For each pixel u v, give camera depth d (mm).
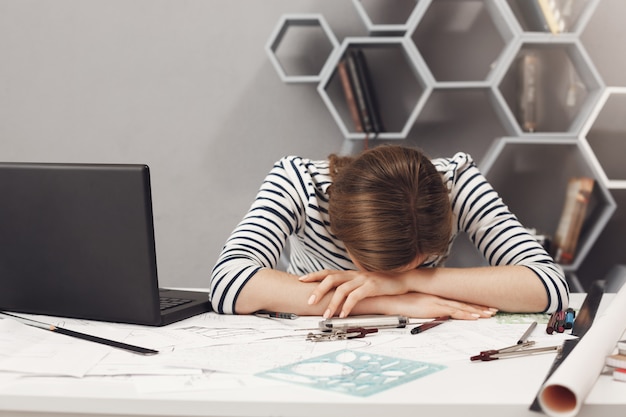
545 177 2984
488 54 2914
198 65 2949
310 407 733
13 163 1126
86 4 2934
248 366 872
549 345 996
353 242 1151
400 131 2939
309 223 1430
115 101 2973
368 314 1234
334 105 2936
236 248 1358
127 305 1127
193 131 2977
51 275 1155
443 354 935
